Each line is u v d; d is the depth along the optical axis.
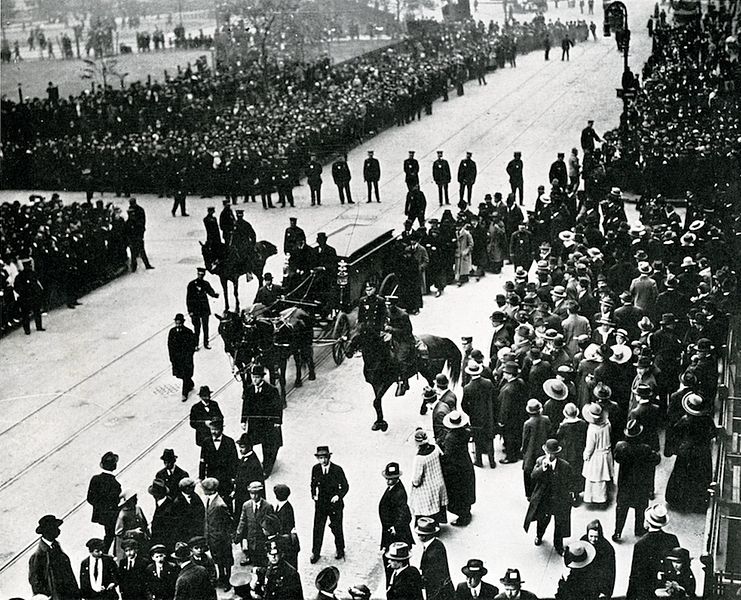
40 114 45.47
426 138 45.06
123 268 30.11
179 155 38.47
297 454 17.81
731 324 19.08
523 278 22.08
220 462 15.05
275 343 19.50
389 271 24.50
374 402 18.53
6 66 58.06
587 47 66.25
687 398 15.05
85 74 58.12
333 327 22.28
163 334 24.62
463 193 34.41
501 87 55.12
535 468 14.40
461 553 14.48
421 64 54.03
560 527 14.19
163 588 12.77
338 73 52.69
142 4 64.50
